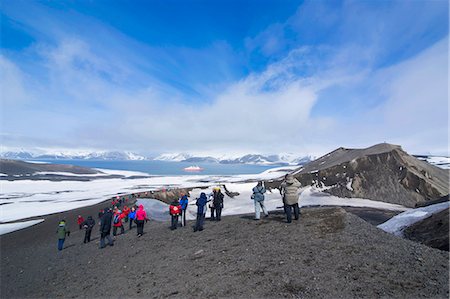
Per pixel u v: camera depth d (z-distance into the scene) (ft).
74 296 26.94
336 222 33.60
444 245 29.55
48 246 68.28
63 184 422.82
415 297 17.25
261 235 33.88
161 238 44.98
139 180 535.19
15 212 162.91
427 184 121.70
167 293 21.94
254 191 45.19
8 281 40.19
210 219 55.42
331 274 21.16
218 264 26.58
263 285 20.54
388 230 45.78
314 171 156.56
